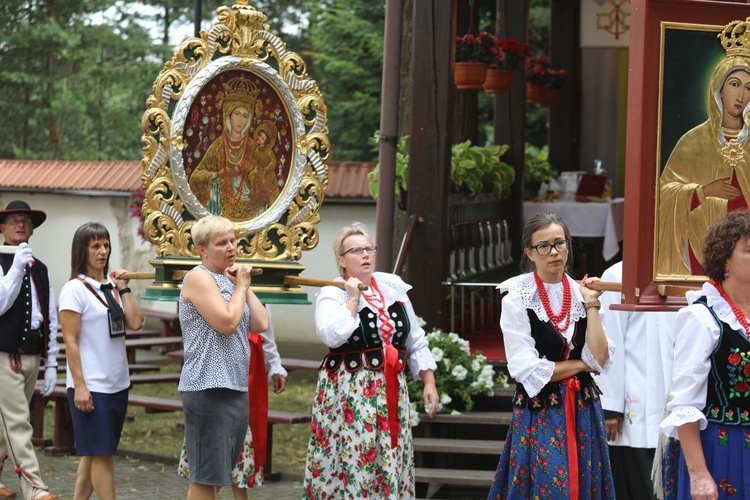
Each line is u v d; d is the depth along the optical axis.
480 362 8.34
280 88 6.02
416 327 6.50
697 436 4.39
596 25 15.64
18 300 7.93
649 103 4.65
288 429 12.00
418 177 8.94
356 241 6.27
